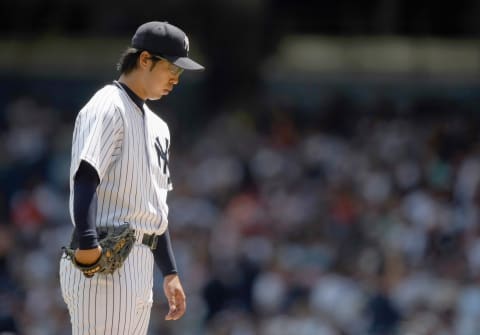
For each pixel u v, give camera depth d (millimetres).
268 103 74375
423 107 71188
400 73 80062
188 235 53719
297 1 83438
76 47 82875
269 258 51469
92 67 80812
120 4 83688
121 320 18875
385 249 50469
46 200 60688
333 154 63156
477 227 51812
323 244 52156
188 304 50531
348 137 66688
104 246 18344
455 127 64875
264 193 59500
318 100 79875
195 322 50125
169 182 20047
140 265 19109
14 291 50375
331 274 48969
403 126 66500
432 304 46125
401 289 47875
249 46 79312
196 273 51250
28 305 48000
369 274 48656
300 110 73812
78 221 17891
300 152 64312
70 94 80875
